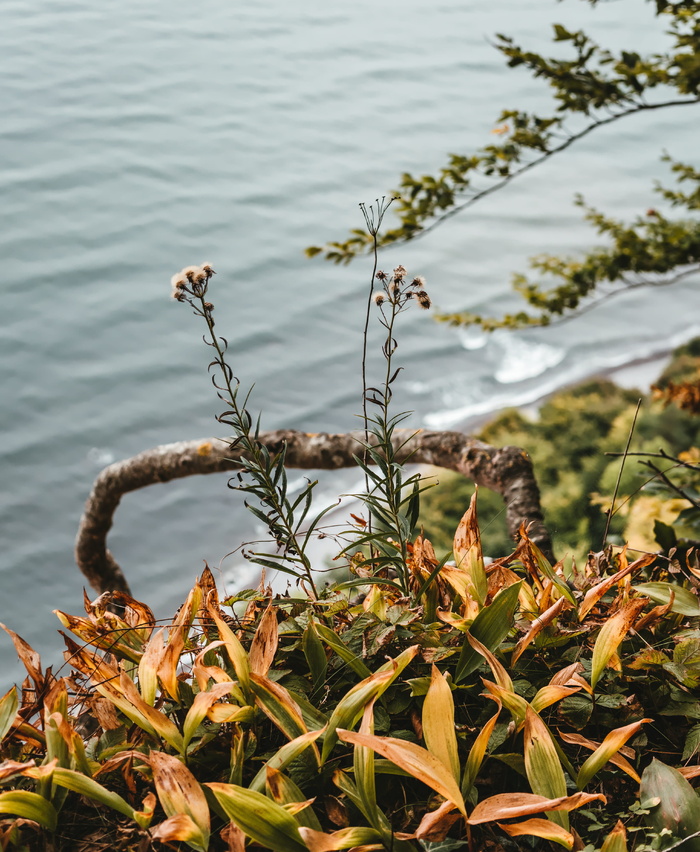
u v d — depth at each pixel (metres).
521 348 34.00
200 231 44.47
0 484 27.66
